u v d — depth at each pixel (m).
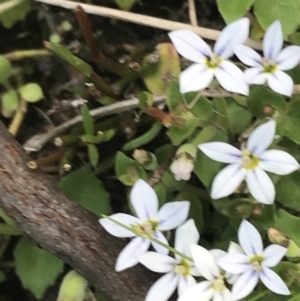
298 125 0.06
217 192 0.06
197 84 0.06
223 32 0.06
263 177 0.06
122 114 0.07
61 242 0.06
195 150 0.06
